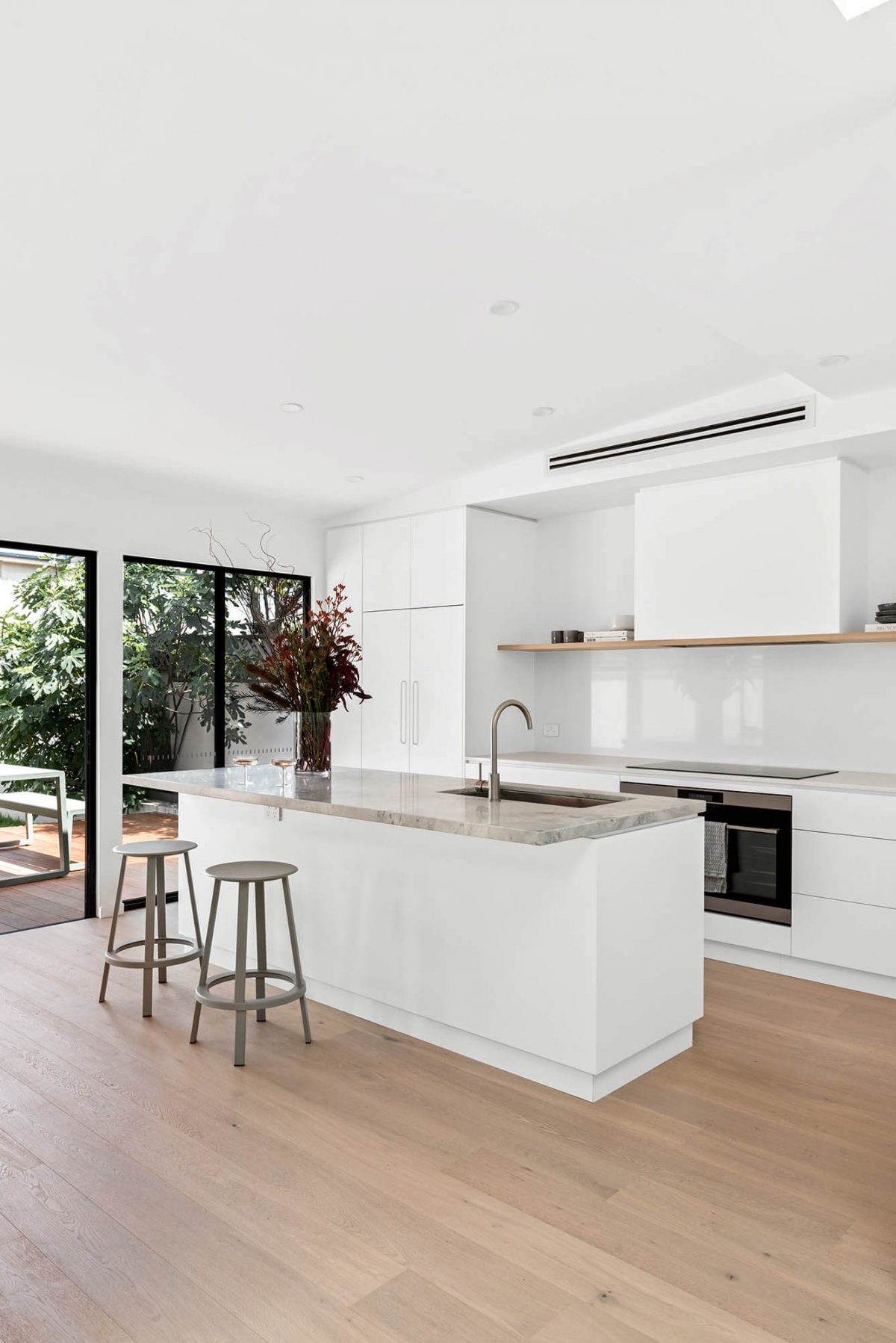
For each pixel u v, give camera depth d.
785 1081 3.14
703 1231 2.26
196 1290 2.03
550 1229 2.27
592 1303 1.99
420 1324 1.92
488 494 5.61
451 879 3.34
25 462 5.07
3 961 4.48
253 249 2.98
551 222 2.58
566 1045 3.00
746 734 5.19
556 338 3.77
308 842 3.92
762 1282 2.06
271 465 5.34
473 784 4.02
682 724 5.48
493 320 3.58
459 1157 2.61
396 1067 3.24
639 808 3.23
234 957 4.30
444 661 5.86
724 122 2.11
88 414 4.43
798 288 2.98
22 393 4.12
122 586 5.54
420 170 2.35
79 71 2.12
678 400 4.55
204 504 5.99
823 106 2.05
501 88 2.01
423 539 6.00
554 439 5.09
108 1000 3.91
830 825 4.14
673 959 3.28
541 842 2.70
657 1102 2.97
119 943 4.80
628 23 1.79
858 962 4.06
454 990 3.34
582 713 5.99
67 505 5.27
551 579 6.19
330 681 4.13
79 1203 2.36
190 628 5.97
